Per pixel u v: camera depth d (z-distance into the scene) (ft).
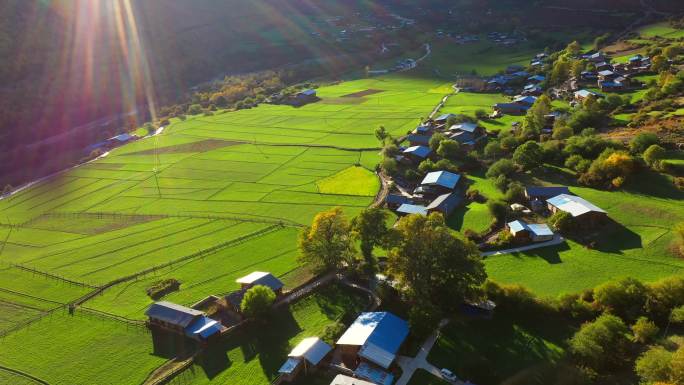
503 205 421.18
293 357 280.10
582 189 442.50
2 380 303.89
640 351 246.06
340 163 638.12
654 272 314.96
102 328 344.08
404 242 317.01
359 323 294.87
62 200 627.87
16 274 440.04
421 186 508.94
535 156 499.10
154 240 476.95
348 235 369.71
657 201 396.37
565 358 253.65
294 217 492.95
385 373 261.24
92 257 456.04
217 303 348.79
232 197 566.77
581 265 336.70
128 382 289.94
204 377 285.43
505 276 338.54
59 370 307.37
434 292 304.09
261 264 405.18
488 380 247.29
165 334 328.49
